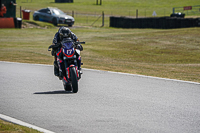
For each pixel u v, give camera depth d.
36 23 131.25
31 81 34.75
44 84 33.22
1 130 17.78
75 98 26.75
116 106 24.17
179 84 33.84
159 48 75.38
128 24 139.00
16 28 120.81
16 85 32.38
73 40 29.98
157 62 59.00
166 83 34.38
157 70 47.16
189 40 83.94
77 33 111.25
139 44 81.88
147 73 42.78
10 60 53.56
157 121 20.42
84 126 19.33
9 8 130.12
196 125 19.69
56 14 137.12
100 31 120.19
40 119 20.77
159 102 25.58
